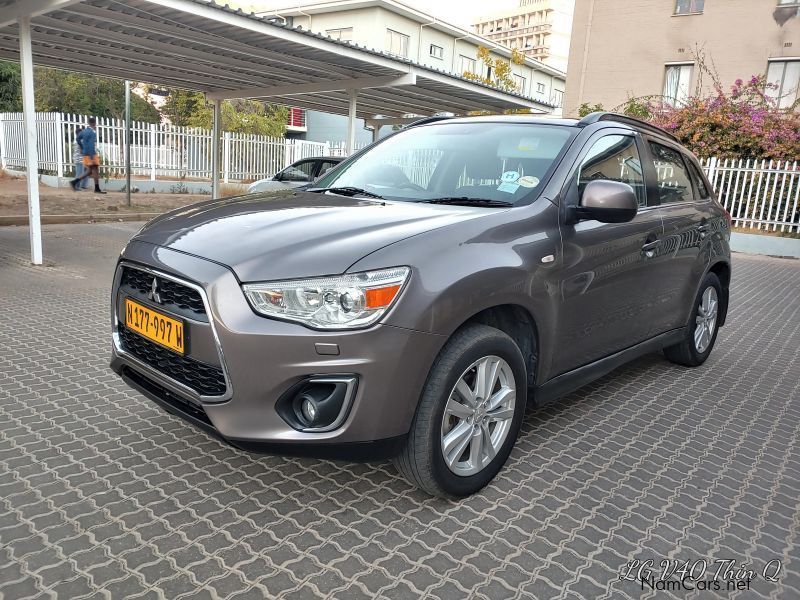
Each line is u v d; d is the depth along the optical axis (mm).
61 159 17312
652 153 4160
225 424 2432
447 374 2562
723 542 2641
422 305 2432
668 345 4453
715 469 3291
